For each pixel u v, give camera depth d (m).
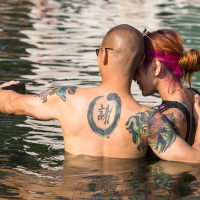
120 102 10.10
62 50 19.53
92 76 16.36
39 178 9.43
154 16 26.84
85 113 10.21
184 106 10.66
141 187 9.09
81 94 10.28
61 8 28.23
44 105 10.43
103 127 10.16
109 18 25.89
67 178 9.43
